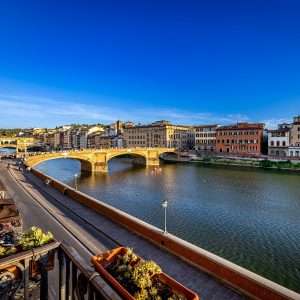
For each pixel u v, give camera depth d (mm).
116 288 5668
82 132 198375
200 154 118000
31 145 199250
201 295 11031
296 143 96125
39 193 32375
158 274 6266
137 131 156500
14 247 4637
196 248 13898
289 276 21844
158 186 61719
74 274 3869
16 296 4352
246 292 11016
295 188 57500
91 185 63656
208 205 43844
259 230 31859
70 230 18906
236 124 120688
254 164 96500
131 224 18781
